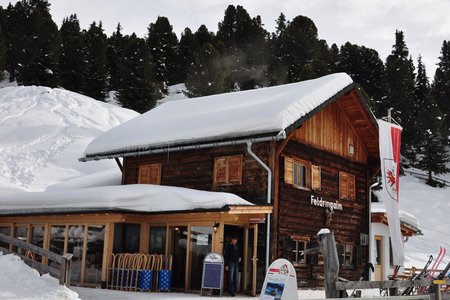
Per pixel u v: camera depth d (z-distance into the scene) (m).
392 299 9.56
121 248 15.54
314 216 18.36
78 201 16.48
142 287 14.43
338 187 20.11
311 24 100.31
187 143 17.47
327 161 19.62
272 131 15.52
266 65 92.06
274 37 96.62
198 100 22.91
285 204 16.91
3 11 87.06
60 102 49.81
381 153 16.11
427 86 87.38
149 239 15.93
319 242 9.76
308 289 17.55
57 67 71.62
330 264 9.55
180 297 12.62
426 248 41.25
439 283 11.74
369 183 22.25
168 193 15.48
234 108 18.16
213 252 14.22
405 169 66.94
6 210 17.59
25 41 80.81
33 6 100.44
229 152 17.53
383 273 23.02
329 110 20.17
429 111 64.81
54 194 17.66
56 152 37.91
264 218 15.06
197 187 18.11
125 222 15.54
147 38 96.06
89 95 74.69
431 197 57.66
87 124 45.28
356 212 21.09
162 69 88.00
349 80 19.25
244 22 101.38
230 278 14.09
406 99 69.50
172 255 15.36
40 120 43.94
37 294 9.90
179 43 99.06
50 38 80.62
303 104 16.59
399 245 15.68
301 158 18.12
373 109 49.75
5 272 11.09
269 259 15.78
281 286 8.55
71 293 10.24
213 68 74.44
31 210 16.97
